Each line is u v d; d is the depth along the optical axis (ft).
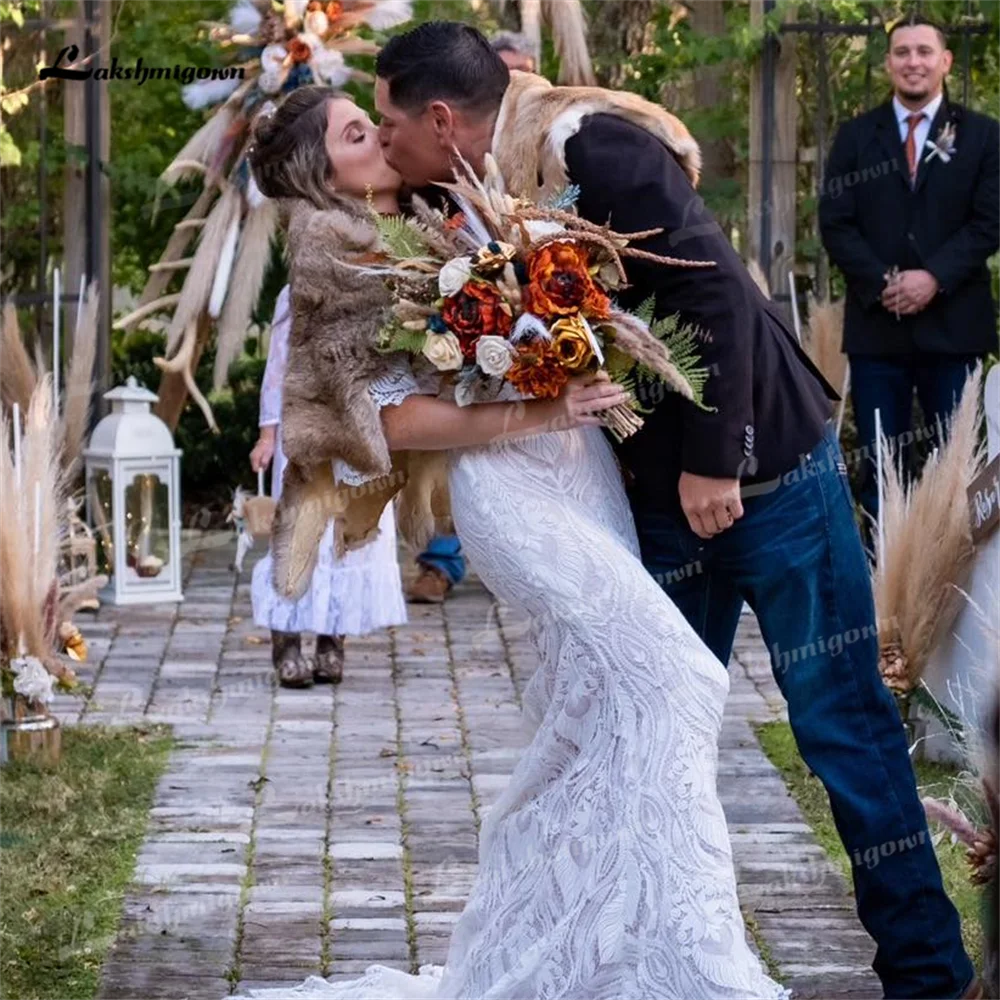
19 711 23.06
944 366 31.48
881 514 23.34
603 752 13.88
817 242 36.52
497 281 13.34
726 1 39.60
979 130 31.07
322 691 27.55
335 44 35.35
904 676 22.44
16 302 35.96
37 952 17.17
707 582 15.30
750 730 25.13
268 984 16.55
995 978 9.29
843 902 18.52
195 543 39.91
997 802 9.73
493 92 14.28
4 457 23.16
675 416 14.57
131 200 41.19
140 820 21.22
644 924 13.65
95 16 36.45
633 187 14.02
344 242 13.80
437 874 19.52
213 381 40.14
